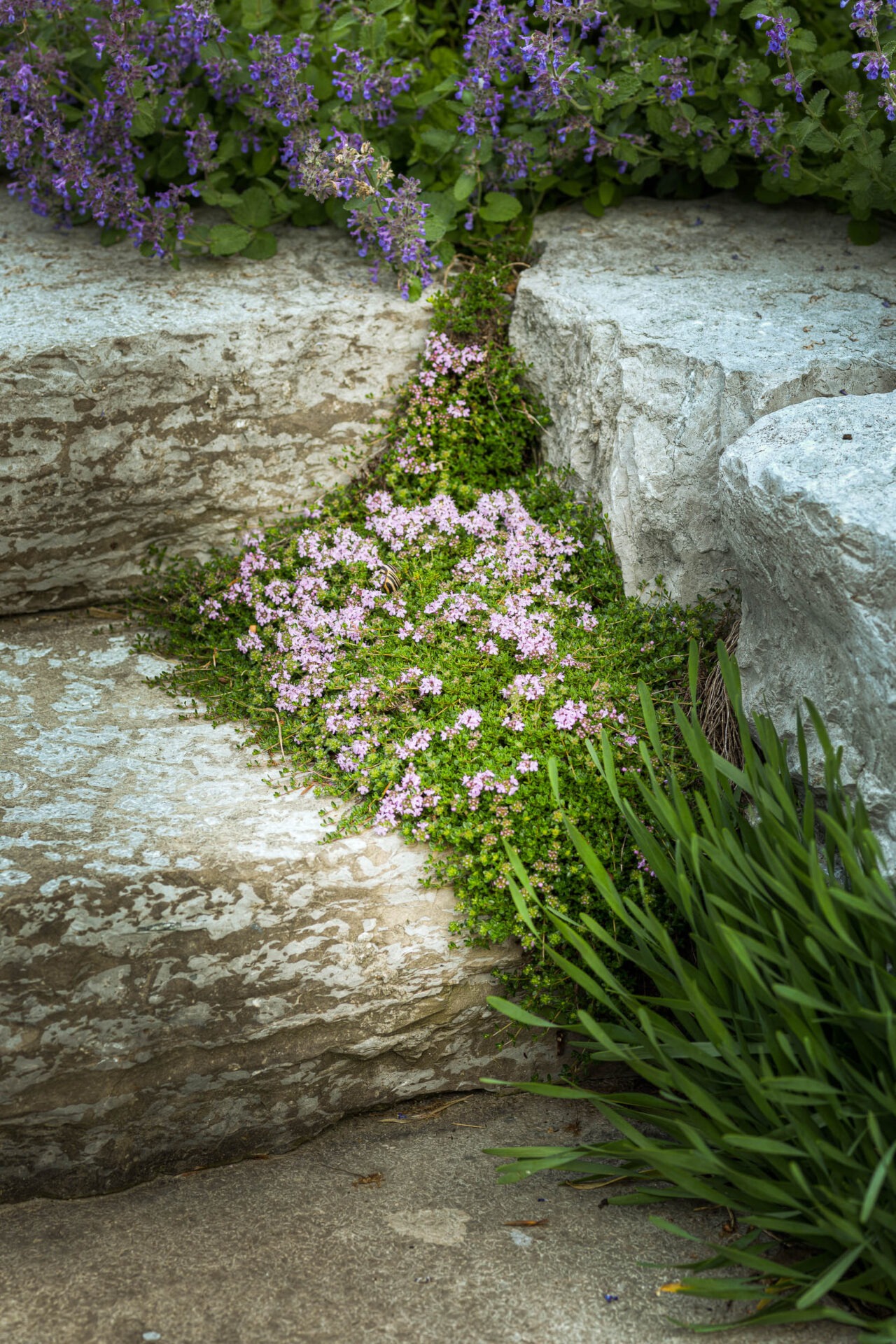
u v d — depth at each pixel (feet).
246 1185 8.04
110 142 11.88
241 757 9.45
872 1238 6.43
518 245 12.41
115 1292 6.86
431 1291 6.85
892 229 12.37
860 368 9.61
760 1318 6.29
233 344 10.82
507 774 8.59
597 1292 6.83
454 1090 8.89
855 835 7.25
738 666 9.12
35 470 10.61
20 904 7.70
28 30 11.63
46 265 12.05
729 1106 7.06
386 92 11.73
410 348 11.60
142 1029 7.89
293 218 13.01
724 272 11.62
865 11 9.83
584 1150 7.19
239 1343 6.48
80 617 11.35
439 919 8.45
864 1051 6.80
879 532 7.20
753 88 11.48
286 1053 8.27
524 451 12.03
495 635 9.84
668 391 10.10
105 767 9.18
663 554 10.31
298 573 10.65
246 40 12.22
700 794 8.86
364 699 9.28
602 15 11.11
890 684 7.23
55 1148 7.86
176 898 7.98
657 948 8.26
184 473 11.13
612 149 12.07
